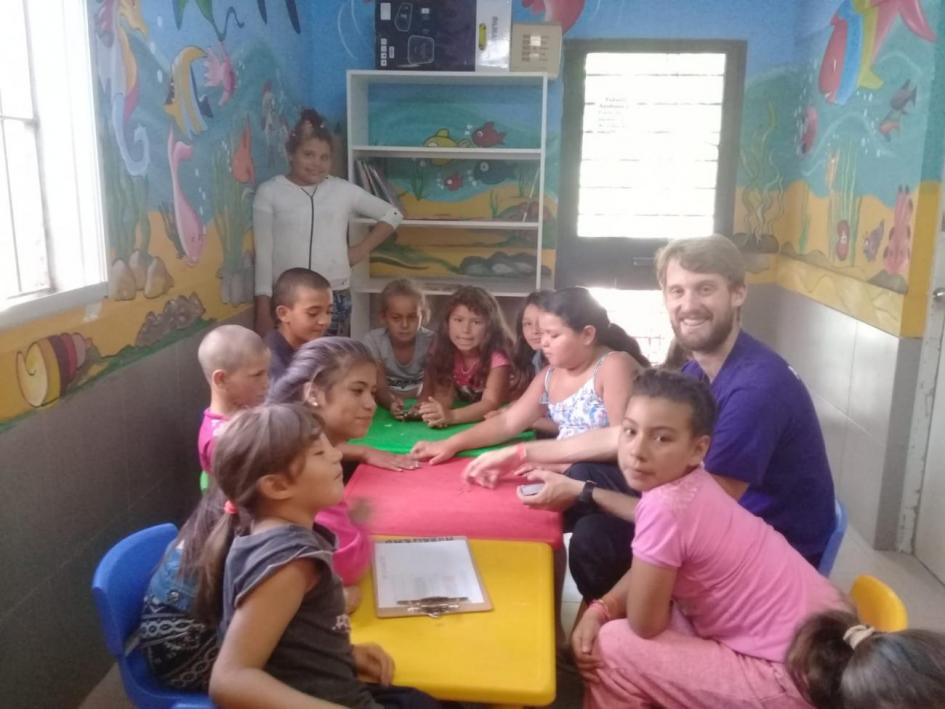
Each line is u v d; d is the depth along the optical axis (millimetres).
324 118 4422
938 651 1054
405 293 2904
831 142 3707
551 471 2096
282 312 2678
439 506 1887
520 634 1348
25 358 1851
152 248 2535
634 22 4273
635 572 1481
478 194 4484
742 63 4281
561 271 4578
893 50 3059
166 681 1410
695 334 1785
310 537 1194
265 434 1189
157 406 2588
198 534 1373
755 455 1686
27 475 1859
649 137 4395
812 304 3885
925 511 2975
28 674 1887
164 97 2611
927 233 2832
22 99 2035
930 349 2893
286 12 3932
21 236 2027
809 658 1225
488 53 4004
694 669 1443
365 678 1248
